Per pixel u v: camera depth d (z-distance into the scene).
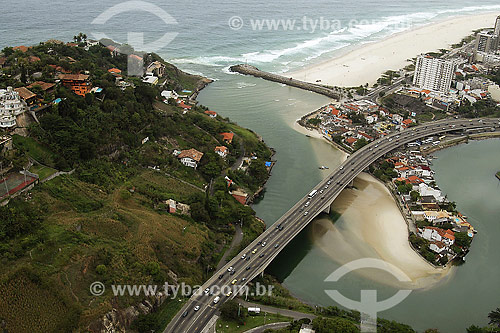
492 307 178.25
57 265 145.62
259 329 152.62
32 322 128.75
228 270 179.00
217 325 153.12
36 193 176.00
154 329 148.88
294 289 183.38
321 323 148.75
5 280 133.50
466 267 199.62
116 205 188.88
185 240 186.38
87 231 167.00
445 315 172.88
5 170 180.75
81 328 132.38
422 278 190.75
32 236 153.00
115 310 142.88
